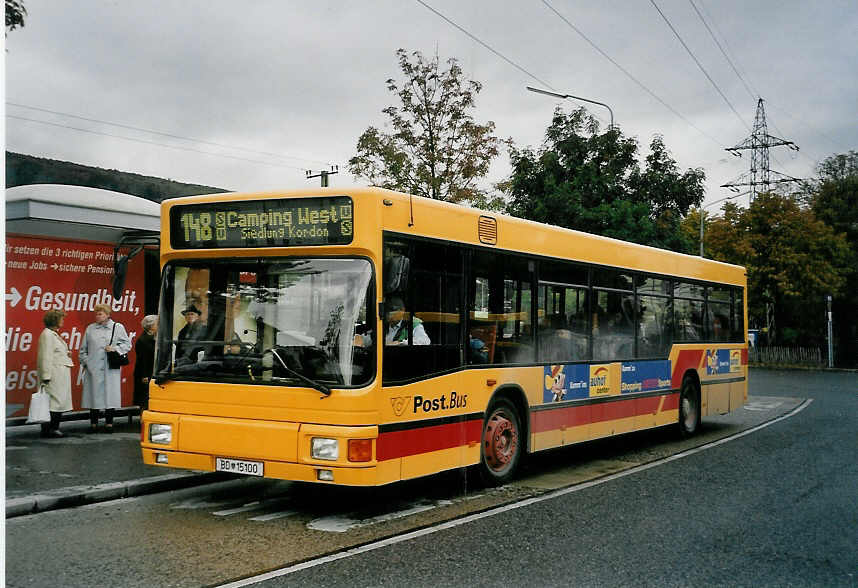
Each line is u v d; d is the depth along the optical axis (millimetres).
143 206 12383
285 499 8766
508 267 9680
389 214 7758
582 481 10070
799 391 28266
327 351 7500
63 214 11414
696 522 7805
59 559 6270
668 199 29438
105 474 9320
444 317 8508
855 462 11797
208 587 5598
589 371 11367
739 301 16984
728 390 16250
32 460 10109
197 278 8188
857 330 51688
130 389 13398
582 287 11305
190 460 7898
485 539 7043
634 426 12602
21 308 12125
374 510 8234
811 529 7570
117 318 13305
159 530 7277
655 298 13469
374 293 7516
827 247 46812
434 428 8266
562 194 26453
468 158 20234
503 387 9477
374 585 5691
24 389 12164
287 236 7816
